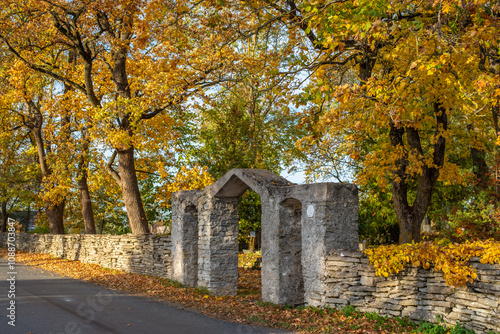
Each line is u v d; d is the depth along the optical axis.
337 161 20.95
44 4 16.12
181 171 19.78
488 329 6.91
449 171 12.73
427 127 13.81
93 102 18.66
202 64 16.69
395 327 7.89
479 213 13.30
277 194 10.97
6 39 17.34
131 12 15.89
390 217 19.89
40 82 23.69
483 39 8.65
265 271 11.13
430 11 10.04
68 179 23.31
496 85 8.99
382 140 16.12
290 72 11.42
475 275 7.11
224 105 24.05
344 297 9.34
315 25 10.41
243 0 11.58
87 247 20.52
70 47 18.27
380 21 8.72
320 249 9.83
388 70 12.19
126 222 41.09
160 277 15.12
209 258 12.68
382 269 8.48
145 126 20.30
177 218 14.23
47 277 15.20
